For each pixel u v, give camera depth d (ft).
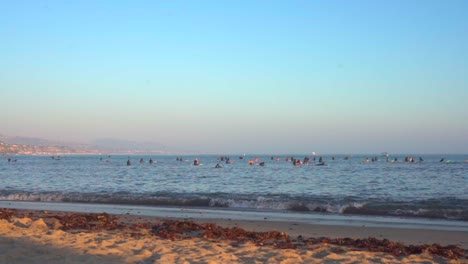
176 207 72.95
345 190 101.50
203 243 37.32
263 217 60.75
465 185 115.96
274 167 258.98
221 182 130.82
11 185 122.21
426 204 72.13
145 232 43.09
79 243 34.91
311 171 204.13
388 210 66.18
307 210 68.64
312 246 37.91
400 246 38.32
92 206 74.95
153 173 189.98
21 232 38.63
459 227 52.31
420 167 249.14
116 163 369.09
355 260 31.89
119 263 29.19
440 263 32.01
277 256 32.35
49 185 121.49
